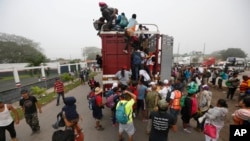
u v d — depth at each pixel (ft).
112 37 20.65
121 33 20.56
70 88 49.11
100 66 23.80
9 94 33.63
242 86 27.17
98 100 18.03
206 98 18.02
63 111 11.68
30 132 18.58
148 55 23.77
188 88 20.57
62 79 62.13
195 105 18.02
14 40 194.49
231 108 28.96
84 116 23.66
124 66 21.02
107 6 22.74
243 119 10.56
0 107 14.24
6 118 14.55
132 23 21.31
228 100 34.91
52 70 66.54
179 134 17.74
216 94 41.37
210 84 54.65
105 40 20.67
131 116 14.16
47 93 41.70
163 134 10.94
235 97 37.78
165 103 10.93
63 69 77.82
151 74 23.39
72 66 90.22
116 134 17.72
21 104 17.81
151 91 17.63
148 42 25.48
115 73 21.07
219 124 12.60
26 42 205.77
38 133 18.25
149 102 17.42
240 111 10.78
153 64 23.39
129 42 20.79
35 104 18.15
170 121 10.73
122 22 21.54
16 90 36.01
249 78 26.96
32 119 17.97
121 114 13.87
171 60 25.81
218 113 12.35
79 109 27.22
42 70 53.36
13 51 174.91
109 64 20.97
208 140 13.01
